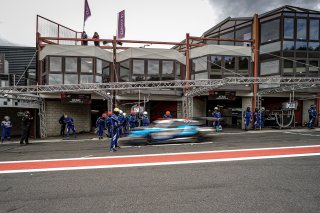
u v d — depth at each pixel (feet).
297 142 34.42
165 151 29.04
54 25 63.72
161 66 59.06
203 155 26.02
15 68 75.05
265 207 12.54
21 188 16.06
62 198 14.23
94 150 31.32
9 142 43.70
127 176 18.51
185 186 16.03
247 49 60.95
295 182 16.56
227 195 14.33
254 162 22.41
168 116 49.67
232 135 45.11
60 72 54.75
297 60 61.00
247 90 59.21
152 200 13.73
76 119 59.93
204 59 59.88
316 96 61.11
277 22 61.31
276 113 60.70
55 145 37.65
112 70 60.49
